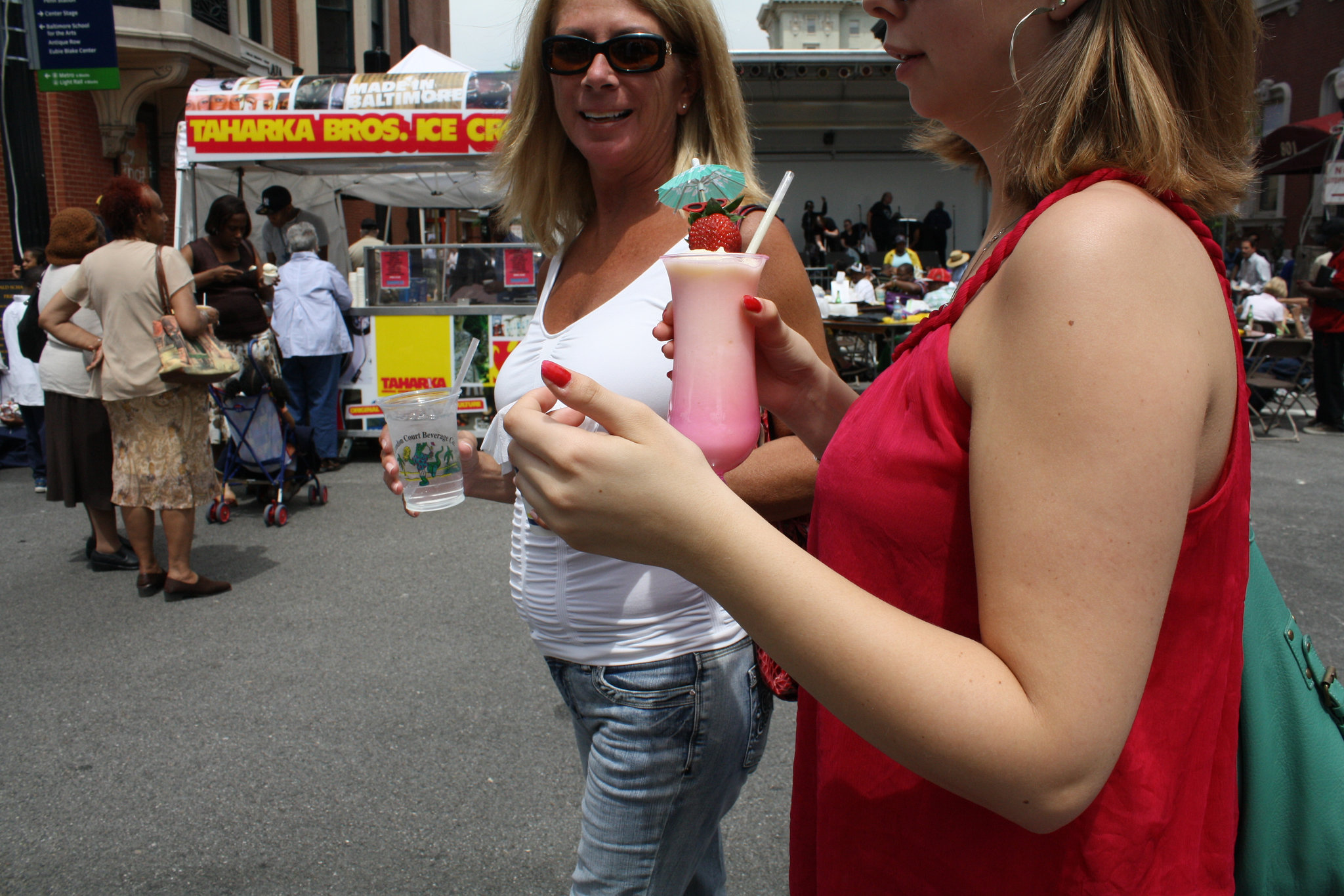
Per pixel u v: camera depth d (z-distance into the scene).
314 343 6.98
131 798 2.81
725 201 1.15
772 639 0.72
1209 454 0.73
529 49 1.79
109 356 4.29
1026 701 0.64
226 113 7.40
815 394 1.21
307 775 2.93
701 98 1.69
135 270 4.24
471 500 6.35
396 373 7.60
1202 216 0.79
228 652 3.87
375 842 2.59
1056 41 0.80
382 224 20.02
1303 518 5.62
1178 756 0.78
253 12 15.82
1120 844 0.76
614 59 1.56
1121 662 0.63
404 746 3.10
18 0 9.72
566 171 1.88
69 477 4.85
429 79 7.39
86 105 13.07
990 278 0.76
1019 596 0.66
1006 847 0.80
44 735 3.19
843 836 0.92
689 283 1.08
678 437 0.75
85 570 4.99
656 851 1.48
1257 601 0.95
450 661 3.76
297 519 5.94
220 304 5.86
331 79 7.44
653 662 1.46
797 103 16.33
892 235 17.73
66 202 12.75
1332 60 16.53
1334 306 8.37
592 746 1.54
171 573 4.50
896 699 0.66
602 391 0.75
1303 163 12.17
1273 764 0.91
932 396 0.79
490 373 7.64
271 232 8.54
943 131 1.19
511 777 2.90
